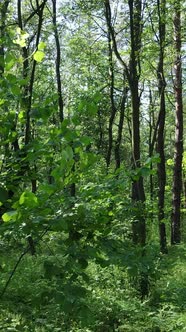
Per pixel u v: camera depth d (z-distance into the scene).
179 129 17.80
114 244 2.85
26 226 2.56
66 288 2.59
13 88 2.97
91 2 15.84
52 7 18.98
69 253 2.65
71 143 2.77
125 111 24.95
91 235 2.78
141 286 8.70
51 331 5.98
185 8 13.51
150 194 21.86
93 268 9.11
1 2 10.87
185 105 31.12
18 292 7.63
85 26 19.84
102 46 21.02
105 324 7.17
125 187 2.76
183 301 7.99
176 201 17.66
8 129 3.05
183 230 21.41
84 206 2.62
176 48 14.88
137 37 13.81
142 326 7.09
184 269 10.19
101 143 25.03
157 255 7.42
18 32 3.08
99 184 2.79
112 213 2.85
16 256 9.38
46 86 21.69
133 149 11.61
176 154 17.84
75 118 2.84
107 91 24.34
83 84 23.41
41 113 3.07
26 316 6.52
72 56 22.20
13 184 3.12
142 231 8.52
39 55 2.89
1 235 2.77
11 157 3.09
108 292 8.20
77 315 2.55
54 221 2.53
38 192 2.79
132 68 11.90
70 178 2.53
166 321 7.15
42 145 2.86
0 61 2.99
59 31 18.97
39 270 9.27
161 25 13.92
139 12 13.78
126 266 2.76
